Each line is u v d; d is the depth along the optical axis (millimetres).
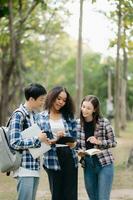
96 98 8281
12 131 7254
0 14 24516
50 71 68500
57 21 38281
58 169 7742
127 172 15289
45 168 7852
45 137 7285
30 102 7430
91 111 8219
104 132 8281
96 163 8289
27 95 7430
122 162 17125
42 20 34438
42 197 11688
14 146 7215
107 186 8289
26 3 27859
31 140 7215
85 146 8273
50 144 7398
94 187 8445
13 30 24766
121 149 22281
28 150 7301
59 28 38969
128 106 67500
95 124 8266
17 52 26141
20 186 7309
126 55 35656
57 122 7805
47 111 7816
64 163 7734
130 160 15961
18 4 26781
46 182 13805
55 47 54219
